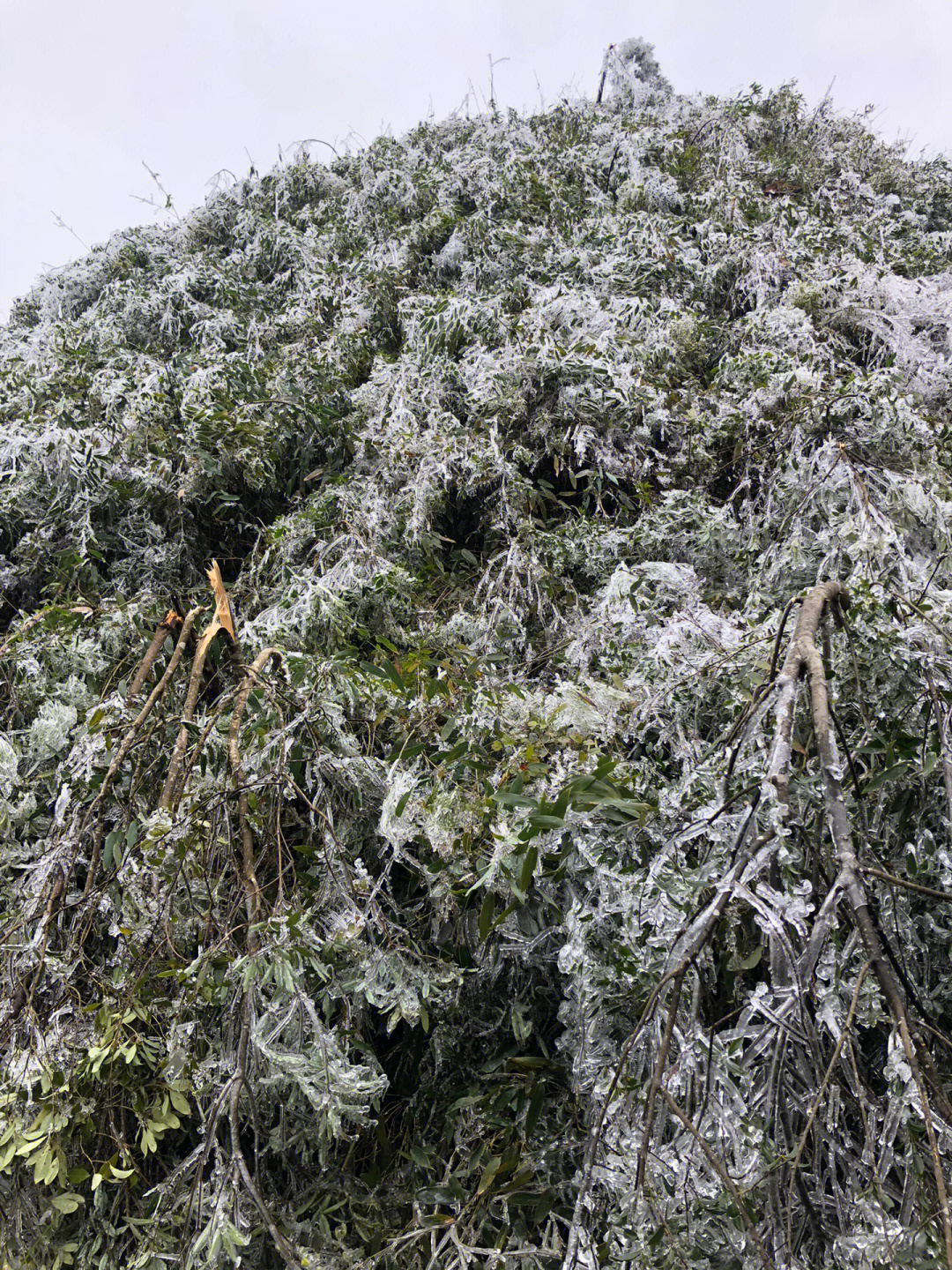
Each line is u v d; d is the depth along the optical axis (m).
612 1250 0.81
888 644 0.99
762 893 0.76
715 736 1.14
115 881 1.13
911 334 2.09
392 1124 1.11
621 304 2.23
